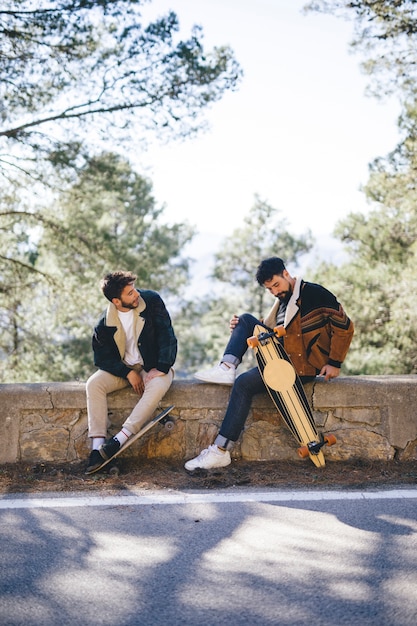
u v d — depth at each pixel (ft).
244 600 9.37
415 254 45.47
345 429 16.06
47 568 10.43
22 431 16.03
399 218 52.54
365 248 56.34
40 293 45.52
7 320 46.83
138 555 10.88
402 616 8.86
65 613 9.07
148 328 15.64
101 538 11.58
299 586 9.75
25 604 9.31
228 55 37.68
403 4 32.81
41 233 44.06
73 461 16.05
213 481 14.61
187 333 101.96
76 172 39.96
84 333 49.57
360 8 33.22
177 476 15.05
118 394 16.12
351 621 8.77
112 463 15.31
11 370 48.73
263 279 15.40
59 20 33.76
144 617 8.95
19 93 35.45
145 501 13.44
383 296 47.01
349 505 13.06
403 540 11.30
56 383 16.65
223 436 15.35
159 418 15.07
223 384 16.17
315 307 15.29
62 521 12.39
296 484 14.44
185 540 11.46
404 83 35.09
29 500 13.55
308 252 97.50
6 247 45.03
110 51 36.29
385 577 9.97
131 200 75.92
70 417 16.15
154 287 76.18
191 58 36.63
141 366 15.96
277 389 15.20
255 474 15.08
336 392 15.88
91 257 45.21
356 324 47.75
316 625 8.69
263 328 15.71
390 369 45.06
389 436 15.98
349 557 10.69
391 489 14.03
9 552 11.03
